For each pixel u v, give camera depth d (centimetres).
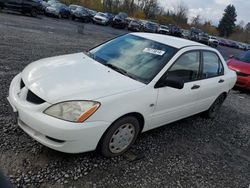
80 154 344
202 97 495
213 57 520
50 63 379
